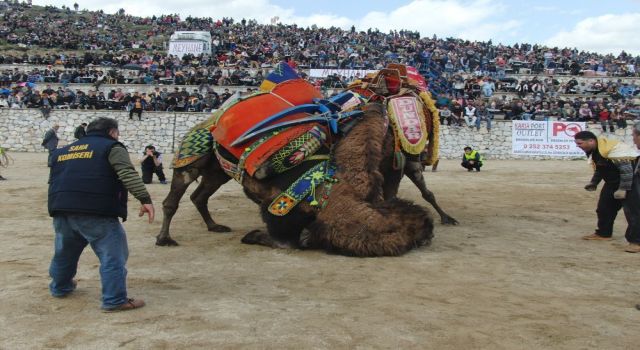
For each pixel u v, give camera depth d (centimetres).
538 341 436
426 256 730
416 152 821
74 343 429
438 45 5734
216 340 434
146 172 1652
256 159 746
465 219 1053
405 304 525
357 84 885
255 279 617
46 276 623
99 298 542
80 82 3909
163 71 4122
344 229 716
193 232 906
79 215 492
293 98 806
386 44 5856
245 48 5225
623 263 709
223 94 3397
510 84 4159
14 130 3138
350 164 743
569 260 723
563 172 2206
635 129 799
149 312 501
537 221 1046
